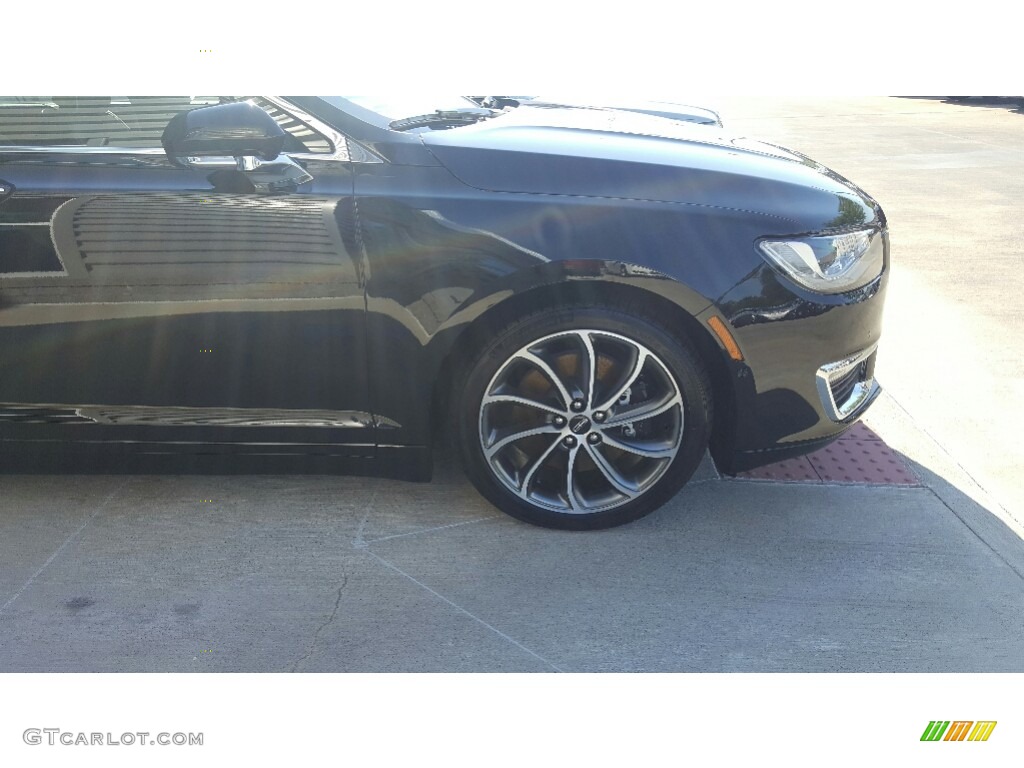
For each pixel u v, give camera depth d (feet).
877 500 10.17
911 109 52.90
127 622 8.09
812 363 8.92
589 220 8.46
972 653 7.88
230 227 8.52
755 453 9.28
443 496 10.16
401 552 9.14
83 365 8.96
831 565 9.00
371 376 8.87
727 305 8.58
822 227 8.84
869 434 11.68
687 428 9.03
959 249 20.42
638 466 9.36
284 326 8.73
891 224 22.79
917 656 7.84
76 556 9.00
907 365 13.84
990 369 13.71
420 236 8.46
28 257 8.66
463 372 8.90
